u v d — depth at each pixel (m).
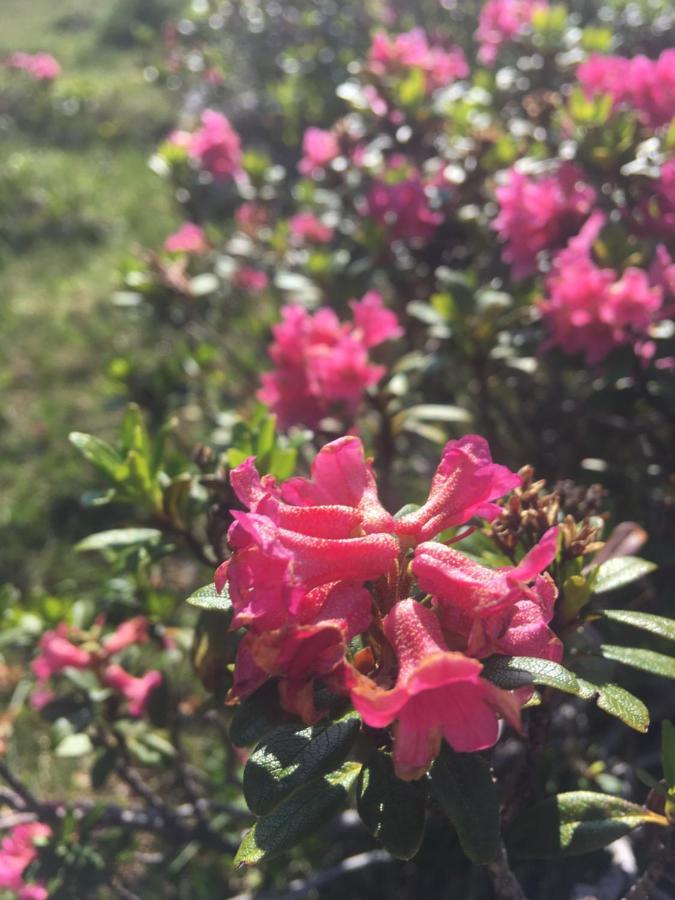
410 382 0.27
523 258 0.24
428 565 0.09
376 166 0.32
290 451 0.15
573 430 0.24
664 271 0.21
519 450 0.27
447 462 0.10
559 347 0.22
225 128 0.36
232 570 0.09
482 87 0.38
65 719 0.19
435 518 0.10
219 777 0.24
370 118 0.34
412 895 0.21
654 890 0.17
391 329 0.22
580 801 0.12
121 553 0.16
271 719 0.10
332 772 0.10
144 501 0.15
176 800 0.24
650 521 0.22
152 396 0.29
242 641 0.09
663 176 0.22
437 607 0.09
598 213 0.23
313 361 0.21
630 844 0.18
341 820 0.21
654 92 0.25
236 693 0.09
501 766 0.20
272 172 0.38
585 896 0.17
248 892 0.22
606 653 0.12
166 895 0.22
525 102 0.32
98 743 0.20
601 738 0.22
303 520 0.09
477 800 0.09
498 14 0.38
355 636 0.09
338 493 0.10
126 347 0.46
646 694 0.21
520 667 0.09
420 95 0.31
